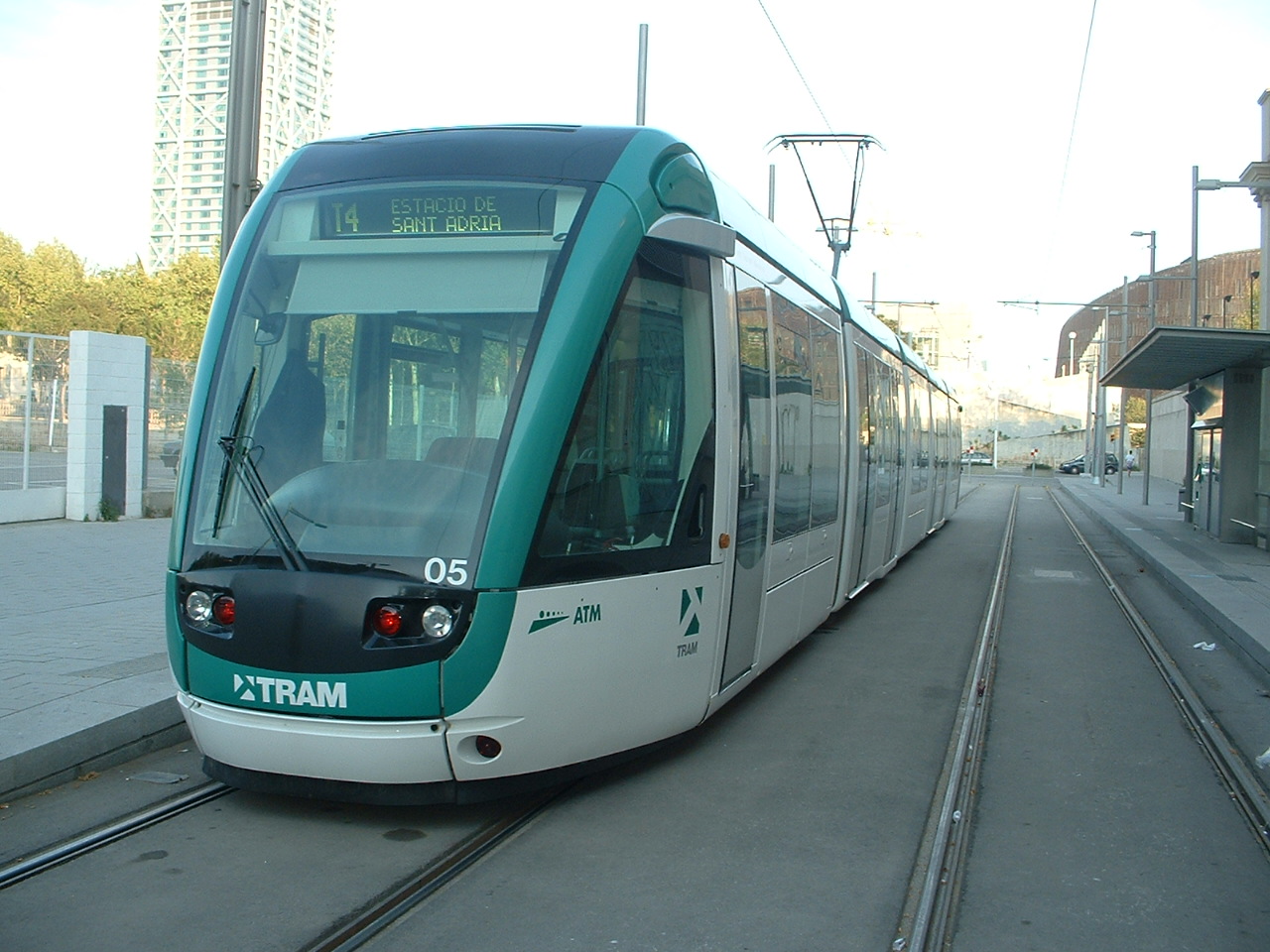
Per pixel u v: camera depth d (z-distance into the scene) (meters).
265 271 6.04
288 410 5.73
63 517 18.36
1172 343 17.30
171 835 5.35
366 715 5.21
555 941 4.30
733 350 6.86
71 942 4.23
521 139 6.15
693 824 5.63
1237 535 20.56
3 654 8.05
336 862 5.04
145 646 8.40
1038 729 7.70
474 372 5.54
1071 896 4.85
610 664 5.69
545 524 5.38
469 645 5.18
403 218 5.92
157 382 19.61
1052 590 15.05
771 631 7.94
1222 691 9.01
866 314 12.72
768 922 4.50
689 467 6.29
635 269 5.89
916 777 6.47
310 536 5.40
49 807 5.65
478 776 5.34
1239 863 5.27
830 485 10.05
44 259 53.72
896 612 12.66
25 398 17.75
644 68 15.43
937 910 4.63
